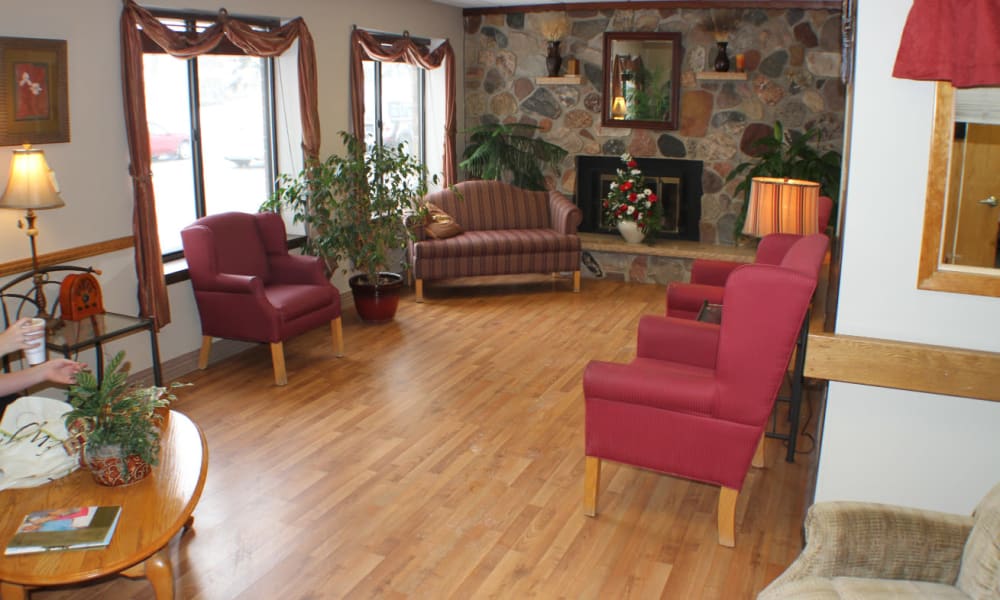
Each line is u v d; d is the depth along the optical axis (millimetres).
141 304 4590
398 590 2854
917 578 2191
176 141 5168
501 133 7488
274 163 5965
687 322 3871
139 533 2375
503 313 6324
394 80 7211
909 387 2777
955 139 2617
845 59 3699
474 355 5324
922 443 2891
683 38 7047
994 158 2598
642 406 3152
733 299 2904
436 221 6738
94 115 4281
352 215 5797
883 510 2234
